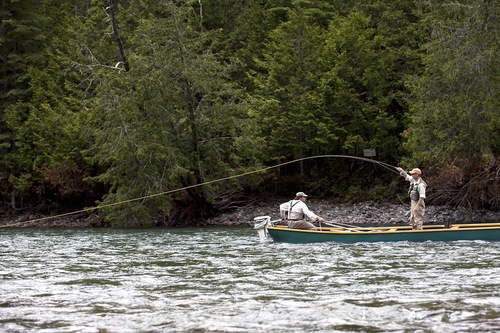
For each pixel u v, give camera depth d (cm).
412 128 5797
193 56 5803
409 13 7288
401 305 1587
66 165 7062
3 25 8281
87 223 6600
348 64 7062
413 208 3375
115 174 5509
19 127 7556
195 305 1634
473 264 2352
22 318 1504
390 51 6981
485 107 5338
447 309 1532
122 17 7875
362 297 1706
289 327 1380
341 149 7306
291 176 7312
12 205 7738
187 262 2616
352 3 8219
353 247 3036
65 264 2622
